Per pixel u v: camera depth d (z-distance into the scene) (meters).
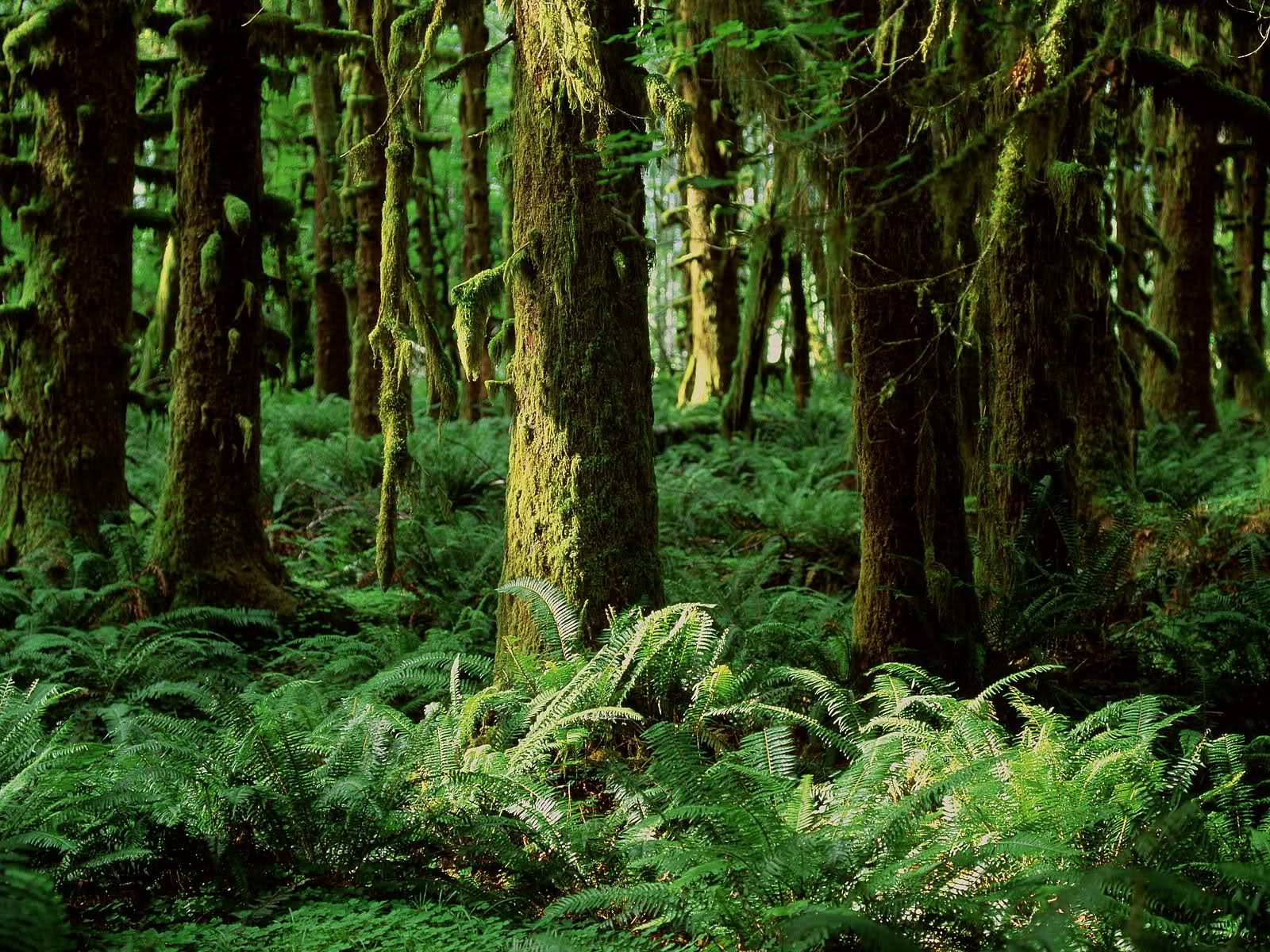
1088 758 4.82
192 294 8.61
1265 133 6.79
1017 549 7.38
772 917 3.91
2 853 4.10
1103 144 8.71
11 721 5.27
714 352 16.17
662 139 5.17
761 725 6.12
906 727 5.22
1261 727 6.40
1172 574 8.39
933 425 6.28
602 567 6.23
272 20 8.74
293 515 11.72
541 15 6.03
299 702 6.59
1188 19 9.34
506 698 5.84
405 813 4.90
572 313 6.21
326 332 16.97
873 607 6.43
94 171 9.13
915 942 3.66
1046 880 3.79
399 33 6.47
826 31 4.40
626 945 4.14
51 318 9.05
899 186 5.99
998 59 5.22
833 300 10.02
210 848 4.62
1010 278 7.73
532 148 6.22
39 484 8.99
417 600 8.93
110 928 4.34
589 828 4.94
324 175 16.61
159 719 5.56
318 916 4.36
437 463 11.45
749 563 8.90
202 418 8.59
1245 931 3.63
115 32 9.20
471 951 4.03
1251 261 17.67
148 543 9.25
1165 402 14.05
